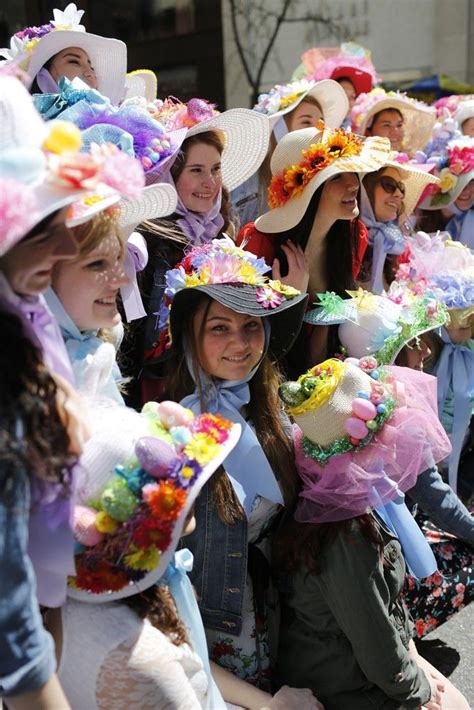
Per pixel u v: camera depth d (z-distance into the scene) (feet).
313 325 9.62
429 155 16.08
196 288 7.37
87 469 5.14
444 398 11.60
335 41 27.07
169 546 5.24
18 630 4.13
